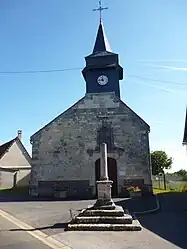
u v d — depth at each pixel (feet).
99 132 60.59
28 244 21.34
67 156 60.23
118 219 26.94
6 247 20.57
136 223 26.96
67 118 62.23
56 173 59.62
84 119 61.72
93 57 66.95
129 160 58.29
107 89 64.54
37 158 60.85
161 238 22.91
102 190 29.91
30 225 28.48
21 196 60.23
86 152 59.98
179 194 58.18
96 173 59.06
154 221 29.86
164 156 122.21
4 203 47.50
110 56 66.49
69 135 61.26
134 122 60.03
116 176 58.29
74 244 21.35
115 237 23.31
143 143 58.75
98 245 21.07
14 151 99.40
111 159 59.52
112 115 61.11
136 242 21.79
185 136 58.08
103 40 72.69
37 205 44.29
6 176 91.71
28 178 97.81
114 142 59.57
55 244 21.35
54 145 61.05
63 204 45.34
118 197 54.75
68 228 25.96
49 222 29.81
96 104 62.28
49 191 58.95
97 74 65.92
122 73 71.46
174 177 96.73
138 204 42.88
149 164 57.57
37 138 61.82
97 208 29.07
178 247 20.42
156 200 47.80
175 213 34.73
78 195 57.98
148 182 56.70
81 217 27.58
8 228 27.07
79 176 59.00
